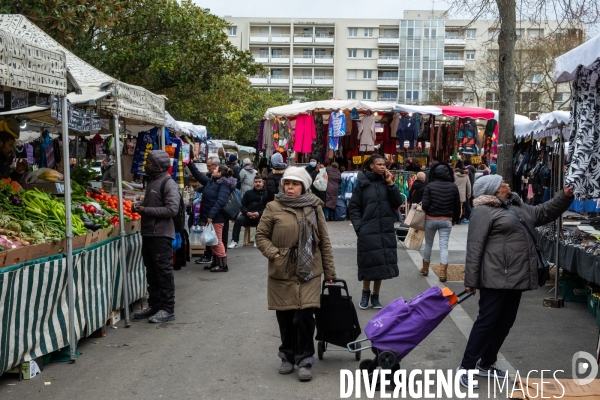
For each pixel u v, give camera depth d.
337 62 87.56
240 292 8.83
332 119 15.37
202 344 6.27
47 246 5.40
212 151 24.17
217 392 4.90
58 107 5.58
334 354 6.00
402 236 13.65
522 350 6.05
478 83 57.12
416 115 15.30
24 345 5.06
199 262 11.38
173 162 11.65
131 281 7.52
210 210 10.32
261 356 5.88
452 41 84.06
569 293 8.10
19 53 4.59
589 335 6.57
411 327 4.93
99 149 11.96
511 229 4.98
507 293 5.10
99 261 6.41
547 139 13.07
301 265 5.12
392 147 17.50
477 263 4.96
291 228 5.19
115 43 18.72
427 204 9.66
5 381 5.11
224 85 26.31
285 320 5.34
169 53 18.84
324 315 5.57
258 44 87.88
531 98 35.62
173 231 7.27
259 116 51.84
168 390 4.94
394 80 86.56
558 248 8.02
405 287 9.17
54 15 11.04
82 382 5.11
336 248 13.16
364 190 7.56
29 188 7.22
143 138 9.40
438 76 79.19
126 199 8.88
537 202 13.54
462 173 17.67
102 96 6.45
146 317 7.38
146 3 18.70
